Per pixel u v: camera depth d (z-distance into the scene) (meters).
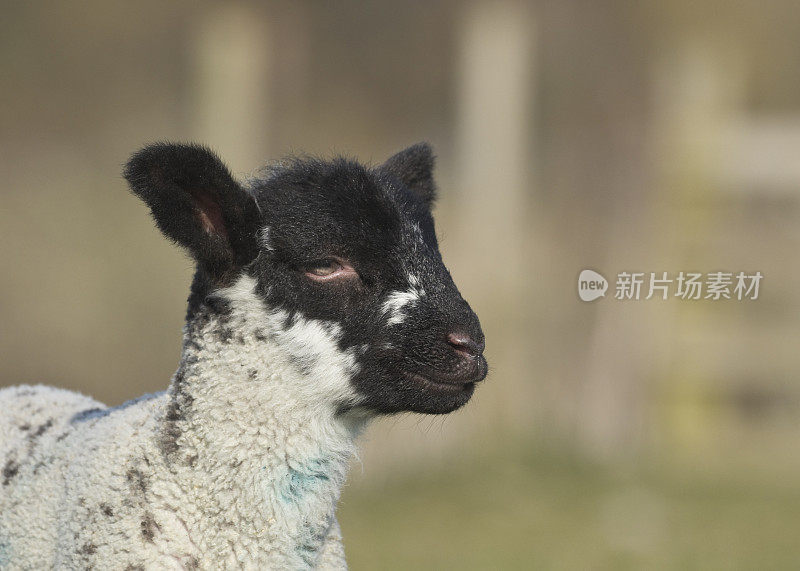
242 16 18.62
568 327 14.25
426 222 6.23
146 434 5.88
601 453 13.66
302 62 19.66
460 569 9.98
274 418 5.79
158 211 5.82
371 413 6.06
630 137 15.50
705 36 18.95
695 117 15.41
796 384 15.41
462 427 13.46
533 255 14.72
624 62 17.39
